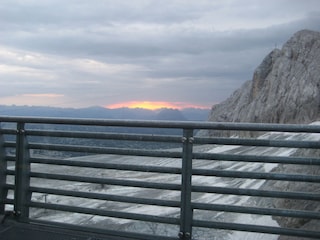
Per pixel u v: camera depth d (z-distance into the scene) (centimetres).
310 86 5666
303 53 6356
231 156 402
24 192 484
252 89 7475
